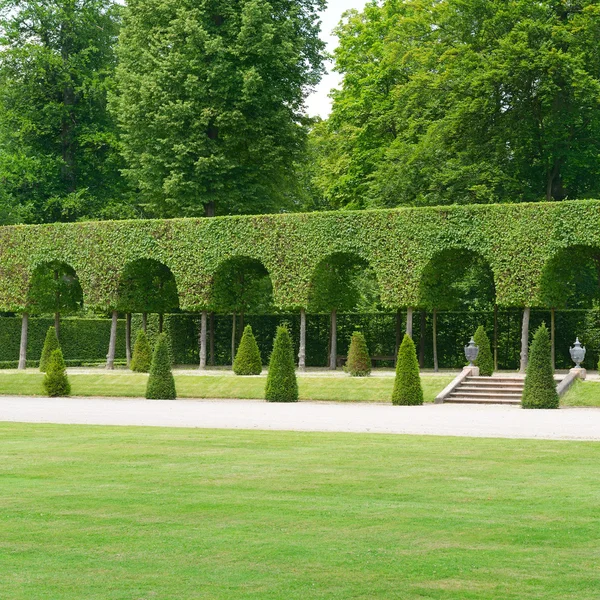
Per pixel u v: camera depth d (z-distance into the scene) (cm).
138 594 891
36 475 1584
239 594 890
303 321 4262
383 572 967
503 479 1548
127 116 5281
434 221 4009
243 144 5347
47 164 5981
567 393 3344
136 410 3120
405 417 2803
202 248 4406
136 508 1296
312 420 2709
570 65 4466
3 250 4772
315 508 1298
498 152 4834
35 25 5991
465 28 4909
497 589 907
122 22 5594
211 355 5188
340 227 4172
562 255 4012
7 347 5159
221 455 1850
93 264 4591
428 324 4934
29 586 917
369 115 5766
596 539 1112
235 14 5125
